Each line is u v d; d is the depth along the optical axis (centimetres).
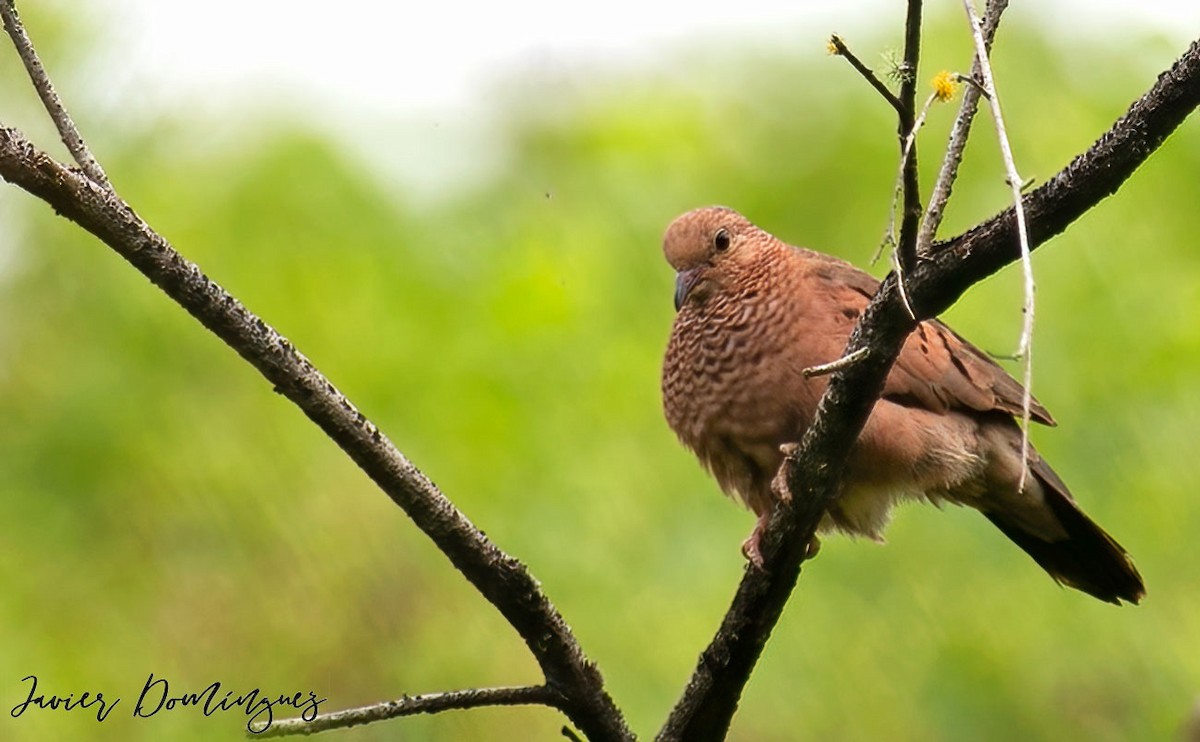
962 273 633
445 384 1145
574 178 1264
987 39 680
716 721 780
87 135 1184
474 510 1105
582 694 723
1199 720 904
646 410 1152
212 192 1187
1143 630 1018
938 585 1049
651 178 1259
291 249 1173
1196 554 1041
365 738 1003
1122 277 1128
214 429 1120
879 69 1242
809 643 1037
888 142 1242
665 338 1188
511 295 1180
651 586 1066
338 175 1197
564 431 1138
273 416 1127
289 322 1151
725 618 768
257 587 1062
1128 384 1090
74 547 1091
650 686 1023
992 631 1024
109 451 1111
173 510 1098
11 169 602
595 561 1078
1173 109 595
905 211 609
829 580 1059
